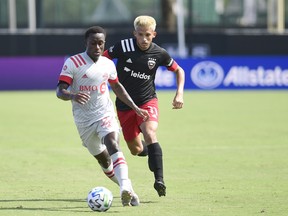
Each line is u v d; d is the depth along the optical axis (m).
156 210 29.05
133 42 32.94
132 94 32.81
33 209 29.33
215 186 35.28
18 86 108.38
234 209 29.28
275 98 96.19
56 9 125.81
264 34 118.69
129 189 28.39
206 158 45.47
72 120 70.50
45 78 109.00
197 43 118.69
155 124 32.16
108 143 29.55
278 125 65.12
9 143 53.50
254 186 35.19
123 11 130.50
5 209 29.31
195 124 66.31
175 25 132.50
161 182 30.22
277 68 109.81
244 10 129.50
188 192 33.59
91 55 29.91
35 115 75.38
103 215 27.88
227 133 59.22
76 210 29.08
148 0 132.62
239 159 44.97
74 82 30.08
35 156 46.81
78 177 38.47
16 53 115.56
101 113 30.16
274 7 127.94
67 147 51.31
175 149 49.81
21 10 125.12
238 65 109.31
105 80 30.22
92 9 127.38
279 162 43.62
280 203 30.66
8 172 40.12
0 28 122.88
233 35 118.62
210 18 129.00
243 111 78.94
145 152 34.25
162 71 108.00
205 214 28.20
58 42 116.12
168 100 93.12
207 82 109.31
